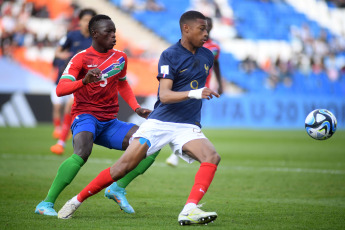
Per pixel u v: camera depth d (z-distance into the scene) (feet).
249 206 65.57
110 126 62.90
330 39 333.62
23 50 263.70
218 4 324.80
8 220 53.36
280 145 177.99
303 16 338.13
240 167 116.16
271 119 269.03
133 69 275.18
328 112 61.31
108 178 53.47
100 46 61.05
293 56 315.78
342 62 325.01
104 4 300.40
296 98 273.33
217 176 100.27
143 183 88.33
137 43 293.43
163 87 52.26
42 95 237.66
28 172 96.78
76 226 50.39
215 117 262.67
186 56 53.67
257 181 93.61
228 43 312.50
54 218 54.95
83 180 89.66
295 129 260.83
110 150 152.46
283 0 341.82
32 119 235.40
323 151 159.63
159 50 292.20
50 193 57.67
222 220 54.85
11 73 255.09
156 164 120.47
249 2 332.19
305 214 59.52
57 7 283.38
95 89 60.85
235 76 298.35
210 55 56.54
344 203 69.62
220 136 210.38
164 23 306.55
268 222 53.88
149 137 53.42
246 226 51.26
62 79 57.72
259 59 308.40
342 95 314.76
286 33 325.62
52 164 109.70
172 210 61.93
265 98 269.85
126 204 59.77
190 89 54.34
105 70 60.95
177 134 54.19
